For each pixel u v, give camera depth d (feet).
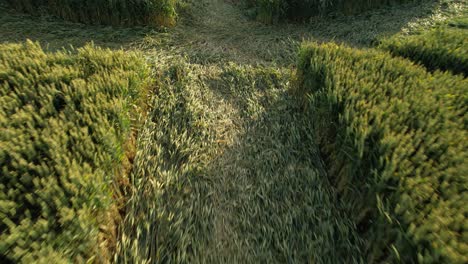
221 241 9.21
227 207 10.25
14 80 10.98
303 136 13.17
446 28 20.21
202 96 15.44
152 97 14.56
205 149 12.31
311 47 15.37
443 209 6.87
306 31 24.12
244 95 15.93
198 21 25.63
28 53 13.19
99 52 14.19
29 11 21.35
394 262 7.33
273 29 24.72
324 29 24.04
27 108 9.90
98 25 21.76
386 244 7.68
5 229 6.88
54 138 8.87
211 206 10.16
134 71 13.79
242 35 23.58
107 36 20.52
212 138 12.84
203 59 19.11
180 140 12.47
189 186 10.64
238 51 21.02
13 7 21.40
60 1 20.93
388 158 8.43
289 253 8.87
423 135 9.00
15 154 7.97
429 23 22.39
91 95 11.20
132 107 12.75
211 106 14.88
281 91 16.15
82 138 9.20
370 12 25.18
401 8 25.22
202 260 8.66
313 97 12.54
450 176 7.70
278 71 17.87
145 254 8.63
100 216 8.48
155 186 10.36
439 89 11.35
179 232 9.10
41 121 9.54
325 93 11.80
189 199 10.23
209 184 10.94
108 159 9.32
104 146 9.54
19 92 10.58
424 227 6.53
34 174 8.12
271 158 12.14
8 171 8.04
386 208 7.68
